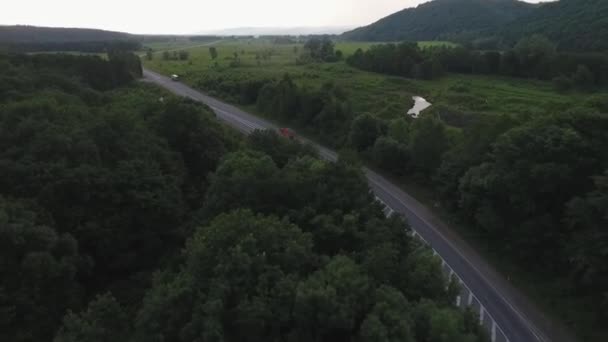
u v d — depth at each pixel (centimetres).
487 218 5541
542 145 5034
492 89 15788
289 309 3266
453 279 4041
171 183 6600
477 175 5744
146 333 3228
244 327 3142
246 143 7475
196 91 14575
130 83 14012
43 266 4309
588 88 15350
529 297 4866
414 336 3116
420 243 4772
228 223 3822
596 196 4338
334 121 10456
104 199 5628
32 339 4125
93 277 5519
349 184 5166
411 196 7688
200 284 3469
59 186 5303
